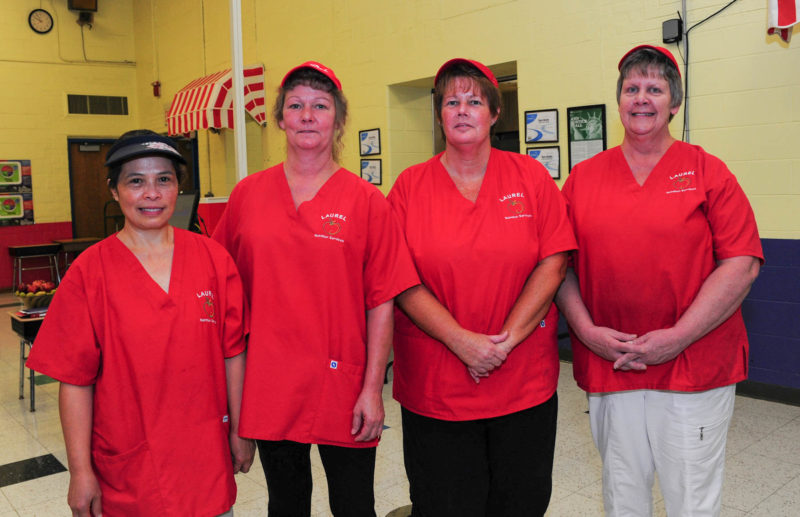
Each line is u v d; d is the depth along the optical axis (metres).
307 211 1.63
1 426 3.81
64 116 9.84
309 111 1.62
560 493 2.69
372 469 1.74
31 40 9.49
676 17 3.88
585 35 4.29
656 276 1.72
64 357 1.44
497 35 4.79
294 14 6.68
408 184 1.81
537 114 4.62
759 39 3.57
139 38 10.24
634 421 1.80
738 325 1.78
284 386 1.62
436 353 1.73
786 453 2.98
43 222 9.66
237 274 1.64
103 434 1.47
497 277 1.69
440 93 1.75
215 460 1.53
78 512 1.46
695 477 1.74
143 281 1.49
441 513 1.73
